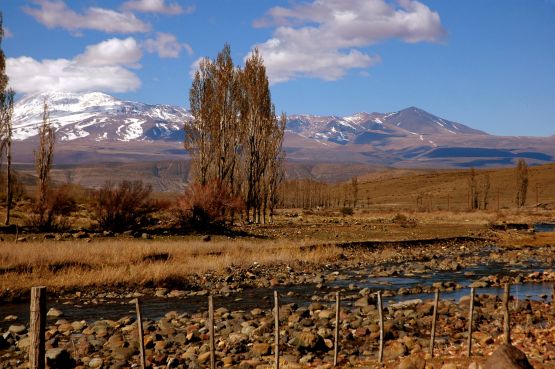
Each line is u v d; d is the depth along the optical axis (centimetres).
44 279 2516
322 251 3941
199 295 2536
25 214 5097
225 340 1633
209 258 3303
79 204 5816
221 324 1820
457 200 17325
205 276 2964
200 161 5147
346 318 1911
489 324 1833
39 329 937
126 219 4412
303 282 2958
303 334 1527
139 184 4547
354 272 3372
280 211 11912
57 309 2147
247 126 6047
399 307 2127
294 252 3803
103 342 1606
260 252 3741
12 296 2291
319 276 3127
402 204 17388
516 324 1820
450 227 6919
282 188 15750
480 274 3353
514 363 1020
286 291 2675
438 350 1462
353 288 2758
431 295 2559
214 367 1273
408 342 1552
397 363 1320
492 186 18538
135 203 4441
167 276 2769
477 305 2194
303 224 6644
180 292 2558
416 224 7181
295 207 16850
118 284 2642
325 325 1809
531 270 3550
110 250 3084
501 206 15300
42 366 933
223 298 2467
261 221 7194
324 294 2586
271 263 3475
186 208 4650
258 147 6116
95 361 1378
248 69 6009
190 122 5169
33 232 4041
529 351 1369
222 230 4772
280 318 1923
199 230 4600
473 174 14500
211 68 5238
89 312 2109
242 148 6094
